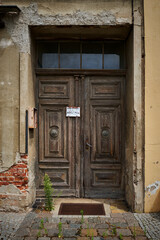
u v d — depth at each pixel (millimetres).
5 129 3336
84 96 3877
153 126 3266
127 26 3361
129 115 3570
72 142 3873
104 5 3305
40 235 2635
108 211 3326
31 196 3504
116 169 3885
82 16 3309
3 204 3314
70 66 3893
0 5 3166
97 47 3922
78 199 3793
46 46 3916
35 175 3803
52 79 3863
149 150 3260
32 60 3592
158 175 3275
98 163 3895
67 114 3828
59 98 3855
